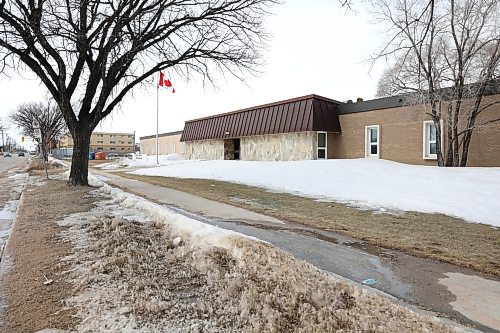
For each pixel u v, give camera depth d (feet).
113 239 18.39
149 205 26.17
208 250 16.51
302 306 11.75
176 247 17.95
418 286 13.87
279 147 75.25
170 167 78.89
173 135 148.46
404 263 16.55
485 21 46.50
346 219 25.79
